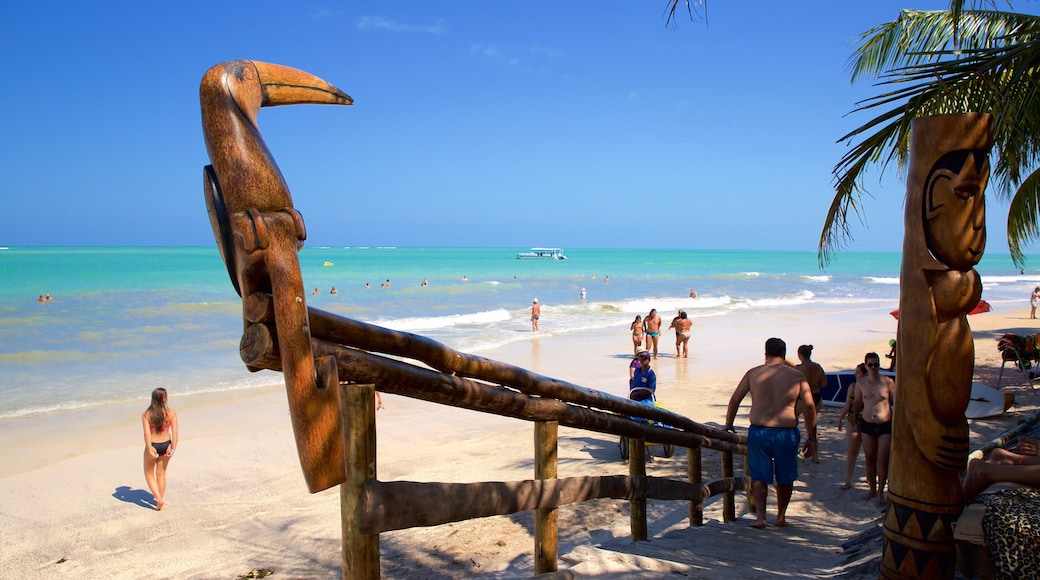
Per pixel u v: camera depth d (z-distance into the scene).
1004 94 4.60
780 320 33.00
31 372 17.92
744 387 6.25
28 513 8.12
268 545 7.18
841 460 9.10
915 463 2.80
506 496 2.65
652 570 3.52
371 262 106.75
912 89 4.95
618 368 19.31
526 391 2.78
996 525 2.66
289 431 11.80
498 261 117.75
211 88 1.29
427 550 6.51
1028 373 14.02
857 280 75.19
